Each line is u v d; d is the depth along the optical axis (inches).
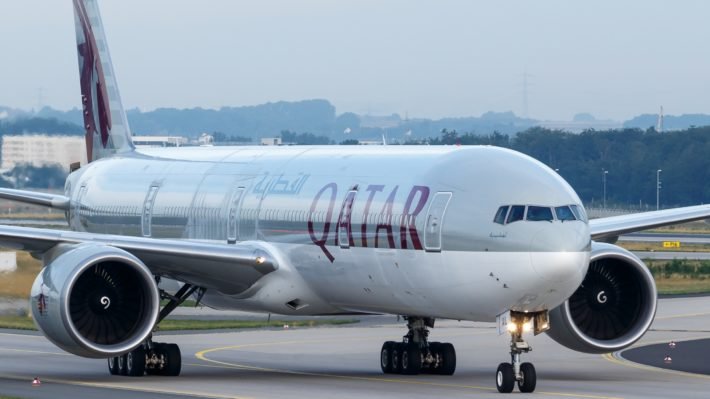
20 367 4854.8
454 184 3932.1
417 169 4131.4
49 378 4443.9
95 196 5797.2
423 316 4190.5
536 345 5634.8
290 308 4522.6
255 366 4877.0
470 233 3799.2
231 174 5000.0
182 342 5900.6
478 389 3956.7
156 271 4456.2
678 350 5408.5
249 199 4756.4
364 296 4254.4
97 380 4352.9
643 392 3895.2
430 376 4429.1
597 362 4945.9
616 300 4298.7
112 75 6087.6
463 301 3870.6
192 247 4279.0
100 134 6151.6
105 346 4074.8
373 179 4261.8
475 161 3988.7
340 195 4318.4
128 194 5546.3
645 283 4239.7
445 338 6013.8
